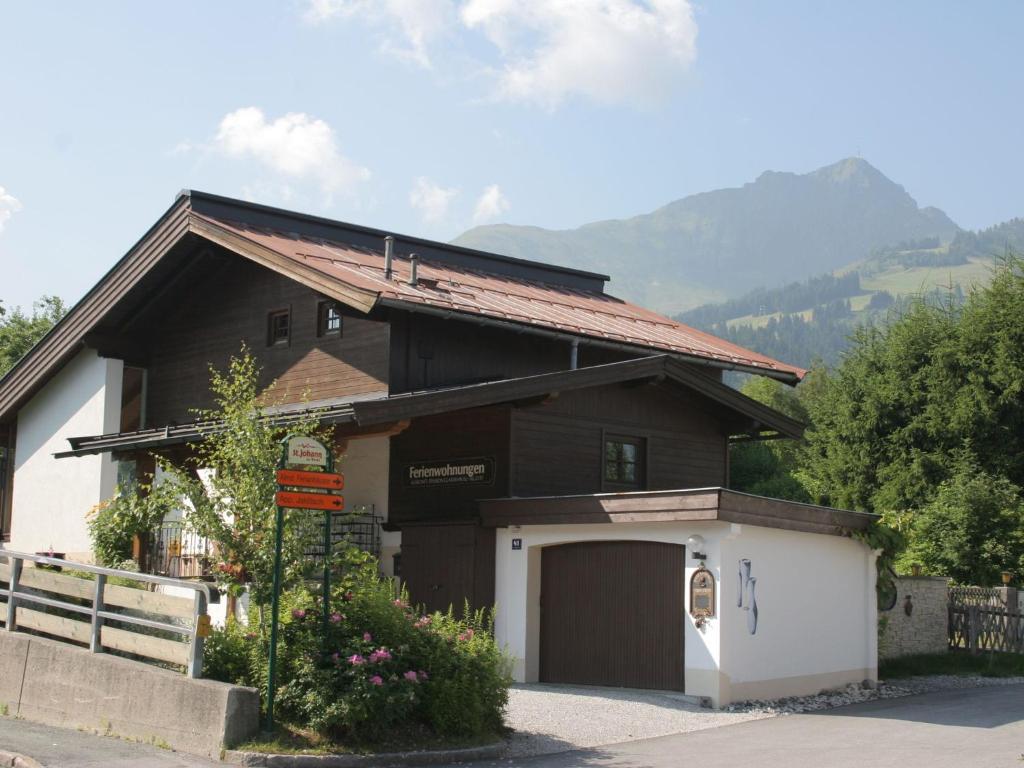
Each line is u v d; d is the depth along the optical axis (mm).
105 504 19297
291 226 22047
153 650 12172
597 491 19172
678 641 15734
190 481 13148
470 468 18266
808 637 16984
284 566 12102
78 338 22766
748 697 15547
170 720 11477
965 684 18641
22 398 24609
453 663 12242
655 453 20391
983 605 22438
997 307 32875
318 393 19406
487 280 23312
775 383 60719
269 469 12586
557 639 16953
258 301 21016
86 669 12648
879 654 19781
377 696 11328
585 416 19172
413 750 11305
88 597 13352
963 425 32375
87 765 10461
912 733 13266
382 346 18375
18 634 13953
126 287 21688
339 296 17344
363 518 19500
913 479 32844
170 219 20719
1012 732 13312
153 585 17109
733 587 15391
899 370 34312
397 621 12320
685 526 15641
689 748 12266
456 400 16391
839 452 35156
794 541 16859
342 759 10773
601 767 11125
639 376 18969
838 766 11070
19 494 24953
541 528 17016
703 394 20188
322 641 11781
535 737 12688
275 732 11203
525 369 20234
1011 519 25469
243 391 14812
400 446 19281
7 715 13539
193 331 22359
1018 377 31578
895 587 19984
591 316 22438
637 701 15148
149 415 23156
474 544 17406
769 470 40250
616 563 16516
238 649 11992
